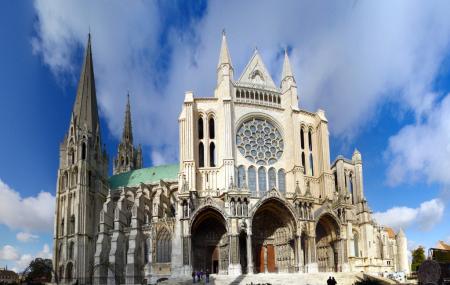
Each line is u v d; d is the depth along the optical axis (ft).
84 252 359.66
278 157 298.97
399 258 415.64
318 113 313.12
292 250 265.54
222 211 251.80
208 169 281.13
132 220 316.19
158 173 415.85
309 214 264.72
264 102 306.55
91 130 408.05
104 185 407.85
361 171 321.73
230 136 281.33
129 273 295.89
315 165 306.35
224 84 293.02
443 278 135.85
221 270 259.80
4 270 384.47
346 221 276.21
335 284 158.20
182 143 279.90
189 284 219.82
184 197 252.42
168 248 296.10
